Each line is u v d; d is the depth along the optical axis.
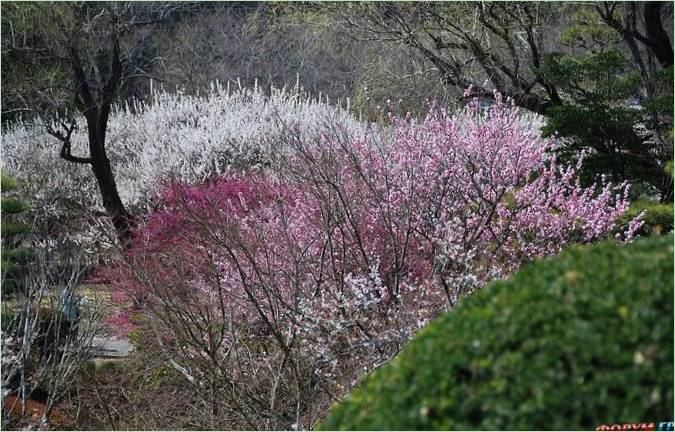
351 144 11.45
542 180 11.25
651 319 4.18
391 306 9.24
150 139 24.28
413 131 11.39
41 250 12.08
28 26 19.17
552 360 4.16
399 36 18.08
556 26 19.16
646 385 4.07
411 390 4.38
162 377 10.82
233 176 18.39
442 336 4.56
